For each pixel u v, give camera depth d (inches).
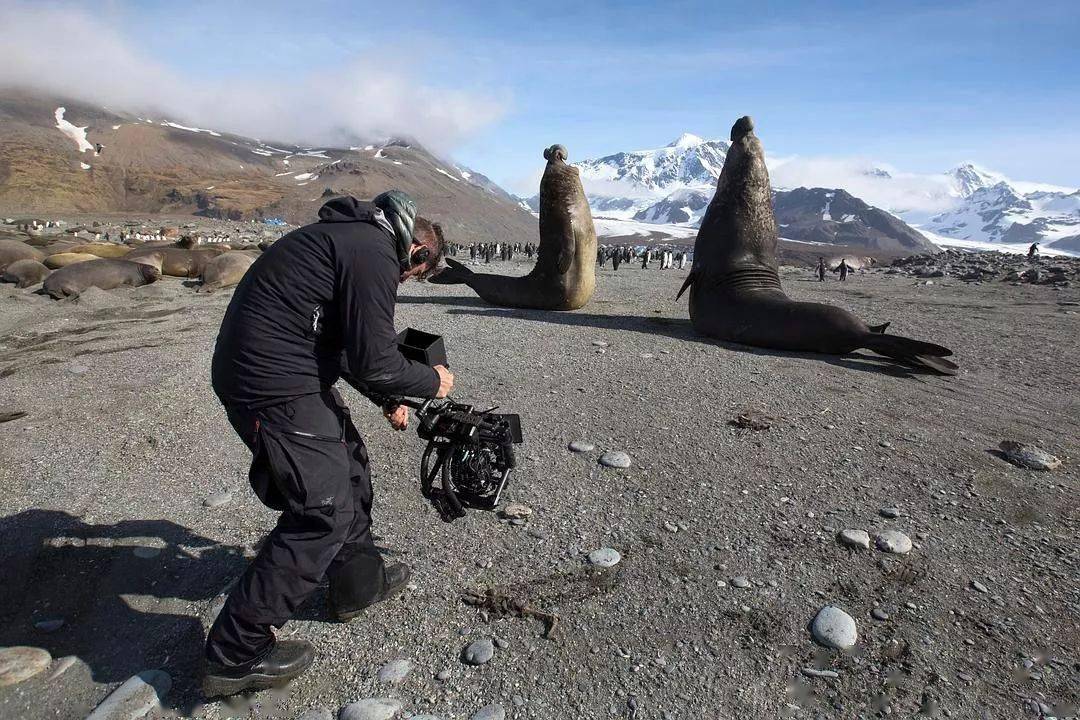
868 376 288.4
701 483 164.6
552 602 115.8
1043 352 367.2
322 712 91.4
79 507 146.3
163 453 178.2
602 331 394.6
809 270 1619.1
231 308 91.6
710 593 118.6
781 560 129.7
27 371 264.8
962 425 217.3
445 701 93.3
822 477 169.8
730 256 380.2
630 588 119.9
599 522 144.0
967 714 91.8
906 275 1254.9
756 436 199.5
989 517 149.6
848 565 128.5
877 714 91.9
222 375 89.8
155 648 104.4
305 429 89.8
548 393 242.4
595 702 93.4
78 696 95.3
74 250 802.8
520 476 166.9
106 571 124.2
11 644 106.0
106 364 276.1
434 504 113.4
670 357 313.7
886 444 195.0
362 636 106.9
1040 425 220.8
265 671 93.1
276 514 146.1
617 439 194.4
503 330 388.8
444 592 118.2
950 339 416.5
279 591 89.0
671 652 103.5
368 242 88.7
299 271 87.4
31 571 124.2
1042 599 118.3
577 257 490.0
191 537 135.6
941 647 105.2
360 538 109.0
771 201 389.4
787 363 308.5
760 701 94.0
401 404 108.4
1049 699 94.4
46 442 184.2
